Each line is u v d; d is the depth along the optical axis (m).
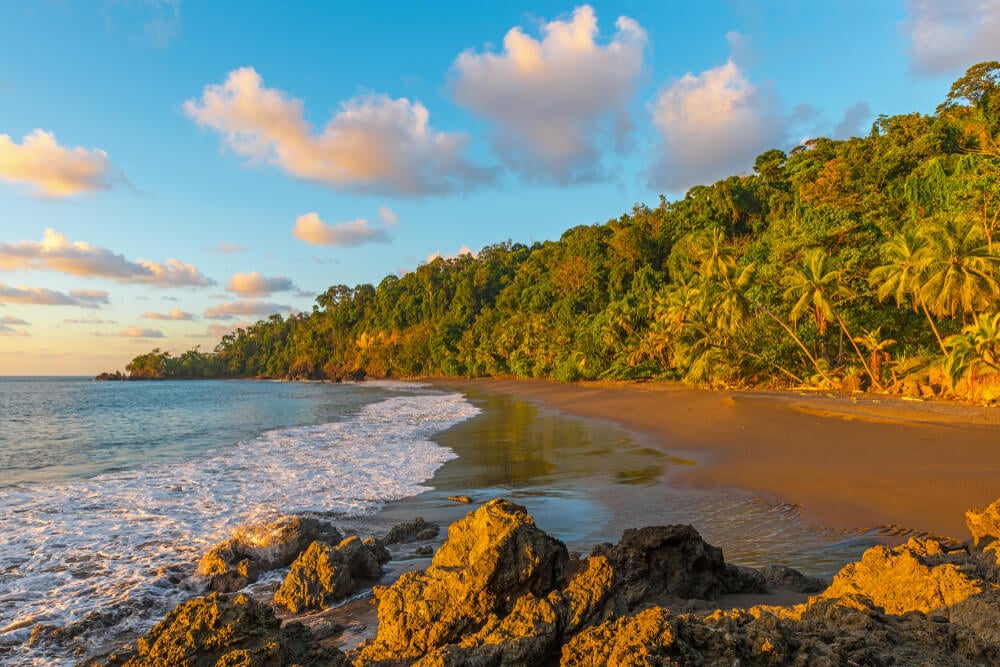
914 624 4.18
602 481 15.91
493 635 4.50
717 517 11.80
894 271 36.09
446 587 5.38
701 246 47.88
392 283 167.12
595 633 3.94
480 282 135.75
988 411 24.36
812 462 16.78
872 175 56.94
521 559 5.34
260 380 176.12
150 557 9.80
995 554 5.34
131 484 15.95
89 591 8.37
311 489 15.30
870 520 10.97
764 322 47.34
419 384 107.94
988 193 35.31
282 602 7.80
